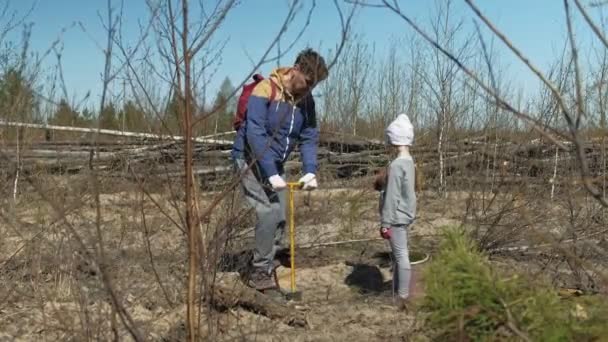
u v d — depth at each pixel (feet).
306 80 14.96
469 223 20.52
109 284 8.78
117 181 16.28
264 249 15.53
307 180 15.98
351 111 41.06
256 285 15.62
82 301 10.61
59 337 11.44
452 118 32.37
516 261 17.62
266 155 14.94
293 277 16.39
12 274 14.43
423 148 32.35
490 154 24.72
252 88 15.52
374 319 14.55
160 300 12.94
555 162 21.47
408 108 39.99
